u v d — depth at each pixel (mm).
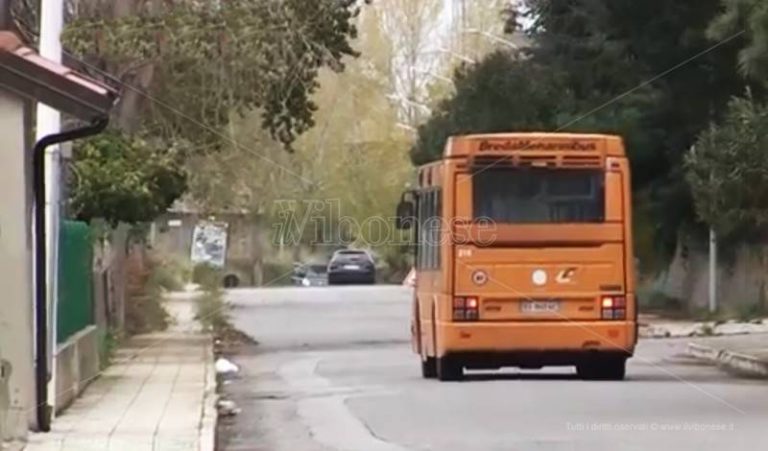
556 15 114438
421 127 123250
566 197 61156
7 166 39312
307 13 77250
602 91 112875
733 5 63312
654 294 123688
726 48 105688
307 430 47438
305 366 75688
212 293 119875
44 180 41438
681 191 114312
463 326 60750
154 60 74000
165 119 77438
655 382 62688
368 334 103625
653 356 82062
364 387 61906
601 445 41312
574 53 113688
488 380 64062
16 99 39281
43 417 42125
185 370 66875
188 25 73500
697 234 117438
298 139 111500
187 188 85188
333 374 70062
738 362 74750
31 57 38469
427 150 117688
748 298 111250
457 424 46875
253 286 141375
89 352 58094
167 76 76062
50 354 43625
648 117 111750
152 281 104938
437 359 63500
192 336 94375
